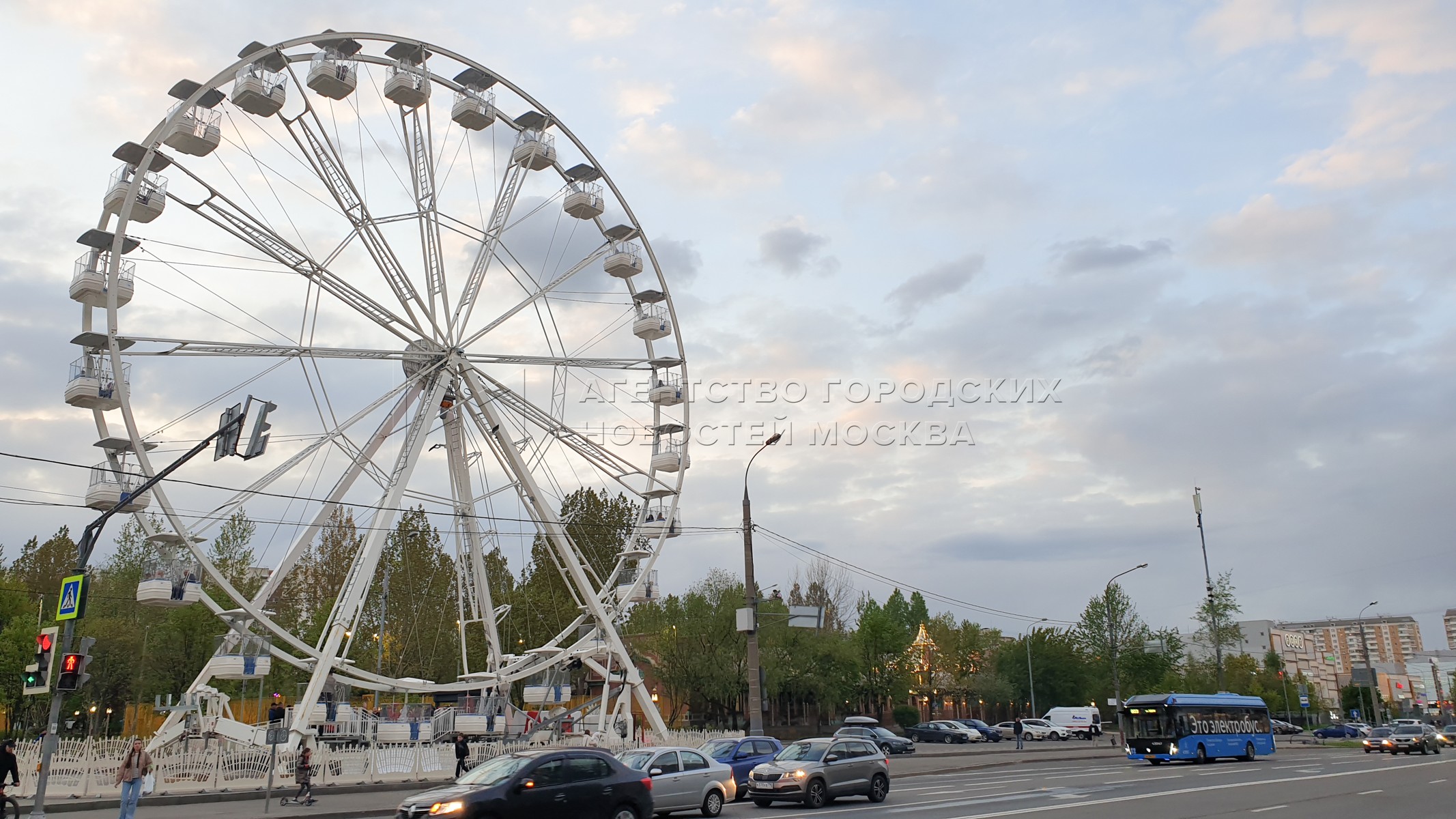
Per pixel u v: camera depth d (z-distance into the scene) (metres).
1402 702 175.25
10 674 54.94
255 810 27.03
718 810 24.06
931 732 75.81
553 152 47.12
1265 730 48.19
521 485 45.34
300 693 55.31
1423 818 21.22
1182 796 26.31
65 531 71.38
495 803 17.03
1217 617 72.88
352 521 82.69
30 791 28.20
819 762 26.31
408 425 41.41
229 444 22.91
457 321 43.25
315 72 39.66
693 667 70.25
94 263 36.88
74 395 34.69
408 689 41.25
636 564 49.62
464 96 44.72
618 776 18.94
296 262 38.56
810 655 73.88
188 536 35.47
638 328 49.47
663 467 48.47
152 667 62.09
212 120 38.03
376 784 33.38
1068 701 102.94
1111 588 68.88
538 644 75.88
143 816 25.67
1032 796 26.92
